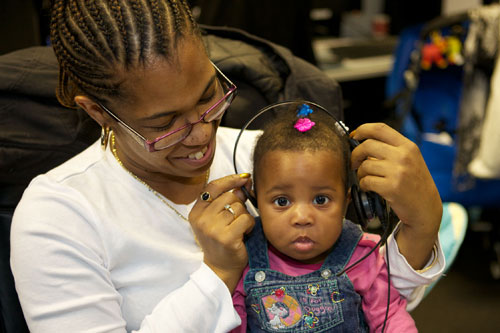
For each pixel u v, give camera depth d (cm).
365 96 336
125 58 83
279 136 108
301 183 102
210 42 141
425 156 235
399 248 104
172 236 106
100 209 99
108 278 99
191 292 97
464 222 140
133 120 89
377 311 106
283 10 243
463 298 247
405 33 236
